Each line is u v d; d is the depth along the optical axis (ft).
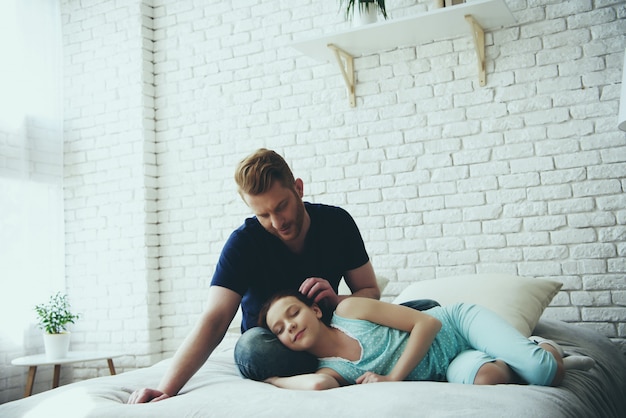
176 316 13.16
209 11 13.23
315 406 4.50
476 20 10.27
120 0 13.88
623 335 9.60
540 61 10.32
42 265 13.39
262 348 5.93
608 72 9.88
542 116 10.27
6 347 12.61
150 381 6.36
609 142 9.84
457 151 10.84
